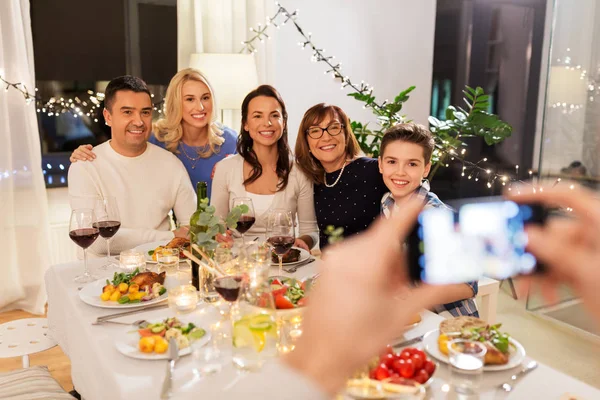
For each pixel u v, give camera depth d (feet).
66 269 6.07
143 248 6.81
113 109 7.92
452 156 9.89
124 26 11.96
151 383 3.56
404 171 6.31
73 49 11.57
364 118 14.82
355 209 7.30
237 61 11.07
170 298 4.77
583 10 10.07
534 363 3.70
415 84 15.17
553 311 10.36
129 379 3.62
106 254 7.47
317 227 8.09
